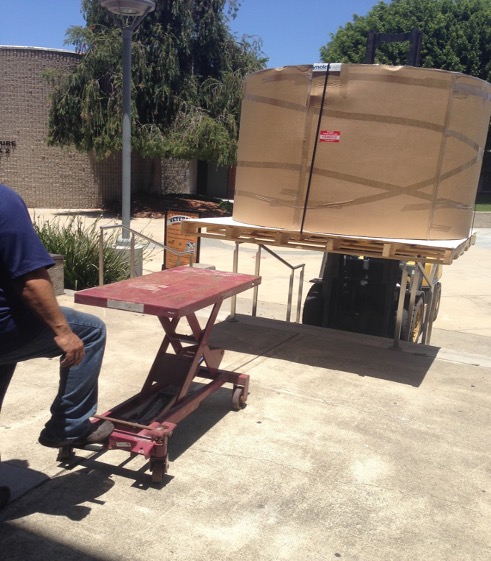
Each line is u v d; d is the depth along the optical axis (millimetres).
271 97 5262
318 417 4234
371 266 6910
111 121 20828
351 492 3266
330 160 5059
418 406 4527
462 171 5223
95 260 8781
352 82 4902
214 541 2783
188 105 22031
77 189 25047
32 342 2635
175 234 11047
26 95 23938
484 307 10633
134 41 21406
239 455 3619
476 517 3096
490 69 30406
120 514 2953
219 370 4363
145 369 5059
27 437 3699
